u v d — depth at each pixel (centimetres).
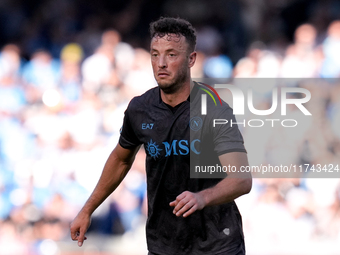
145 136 1173
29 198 2655
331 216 2523
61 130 2775
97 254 2372
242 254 1164
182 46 1137
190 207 1015
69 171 2688
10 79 2947
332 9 3466
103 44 3028
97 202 1269
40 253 2419
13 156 2727
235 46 3572
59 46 3456
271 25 3712
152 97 1191
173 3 3775
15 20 3806
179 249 1164
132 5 3778
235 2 3706
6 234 2602
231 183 1073
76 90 2922
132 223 2575
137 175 2617
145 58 3100
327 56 2923
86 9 3806
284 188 2562
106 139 2759
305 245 2412
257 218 2520
